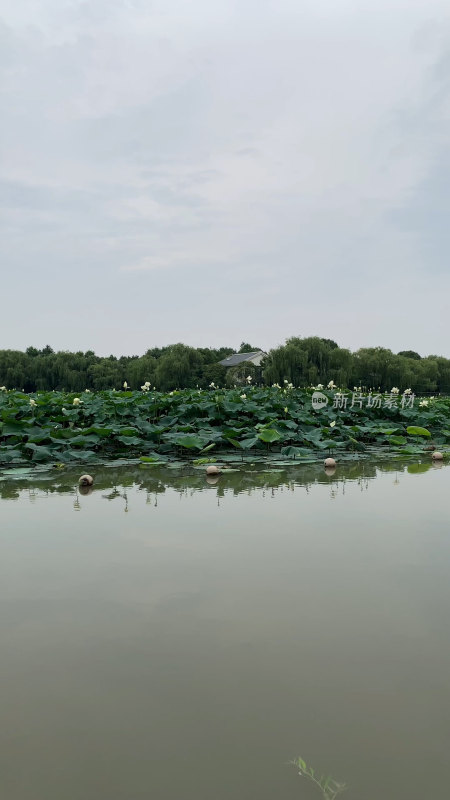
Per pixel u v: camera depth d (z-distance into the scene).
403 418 13.53
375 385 58.69
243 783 1.85
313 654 2.66
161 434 10.21
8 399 14.38
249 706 2.28
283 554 4.07
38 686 2.43
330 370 56.06
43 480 7.20
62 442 9.16
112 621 3.03
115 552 4.14
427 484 6.75
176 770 1.92
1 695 2.36
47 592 3.42
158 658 2.64
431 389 66.19
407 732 2.11
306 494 6.16
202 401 13.69
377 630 2.90
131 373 69.12
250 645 2.76
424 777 1.88
